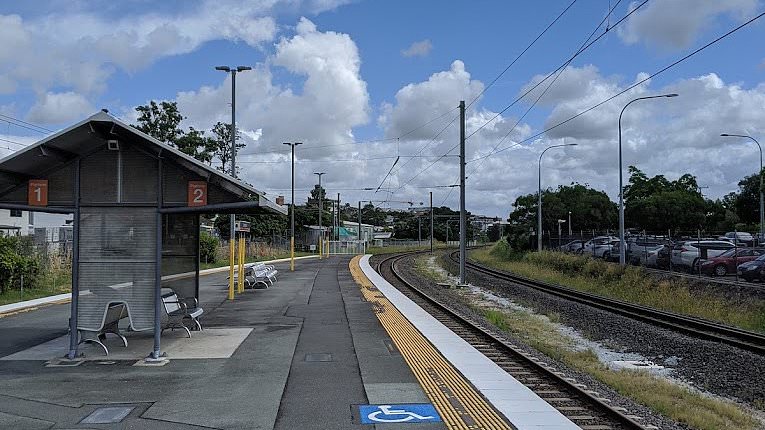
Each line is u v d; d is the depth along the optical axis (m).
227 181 11.70
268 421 7.88
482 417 8.14
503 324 19.47
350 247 79.88
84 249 11.80
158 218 11.74
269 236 80.25
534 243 63.91
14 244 24.61
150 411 8.29
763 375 12.89
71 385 9.71
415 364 11.38
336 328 15.61
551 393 9.68
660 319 20.75
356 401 8.84
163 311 13.26
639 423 8.20
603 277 34.50
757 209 69.25
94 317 11.77
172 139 45.16
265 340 13.73
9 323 16.33
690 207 74.62
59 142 10.80
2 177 11.48
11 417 8.02
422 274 43.34
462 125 33.03
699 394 11.80
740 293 24.56
